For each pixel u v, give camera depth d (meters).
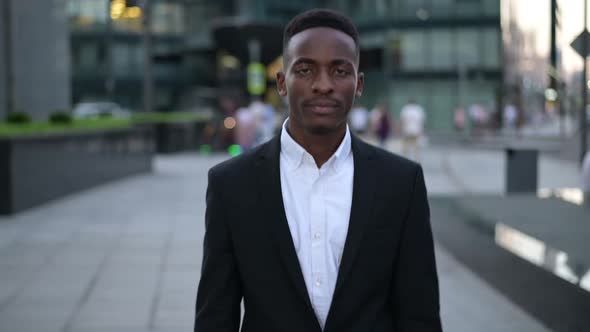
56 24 18.17
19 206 10.02
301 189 1.85
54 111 17.97
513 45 54.25
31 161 10.42
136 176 15.97
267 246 1.82
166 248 7.70
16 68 16.06
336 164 1.86
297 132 1.86
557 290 4.58
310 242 1.82
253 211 1.83
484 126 36.75
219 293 1.87
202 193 12.77
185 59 29.69
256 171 1.87
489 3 41.78
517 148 10.43
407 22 42.12
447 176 15.97
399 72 42.16
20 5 16.28
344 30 1.79
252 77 24.30
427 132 41.22
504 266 5.70
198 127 25.28
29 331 4.82
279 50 25.25
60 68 18.42
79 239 8.23
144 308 5.39
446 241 7.53
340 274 1.79
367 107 43.97
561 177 15.30
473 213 7.82
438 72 42.16
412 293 1.88
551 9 12.87
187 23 49.34
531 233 6.38
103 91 48.69
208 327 1.85
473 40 42.00
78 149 12.42
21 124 12.02
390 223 1.84
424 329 1.88
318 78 1.75
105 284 6.12
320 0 47.41
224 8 48.06
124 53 48.91
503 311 5.26
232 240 1.86
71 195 12.12
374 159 1.89
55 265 6.87
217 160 20.77
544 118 54.91
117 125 15.71
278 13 46.50
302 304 1.79
